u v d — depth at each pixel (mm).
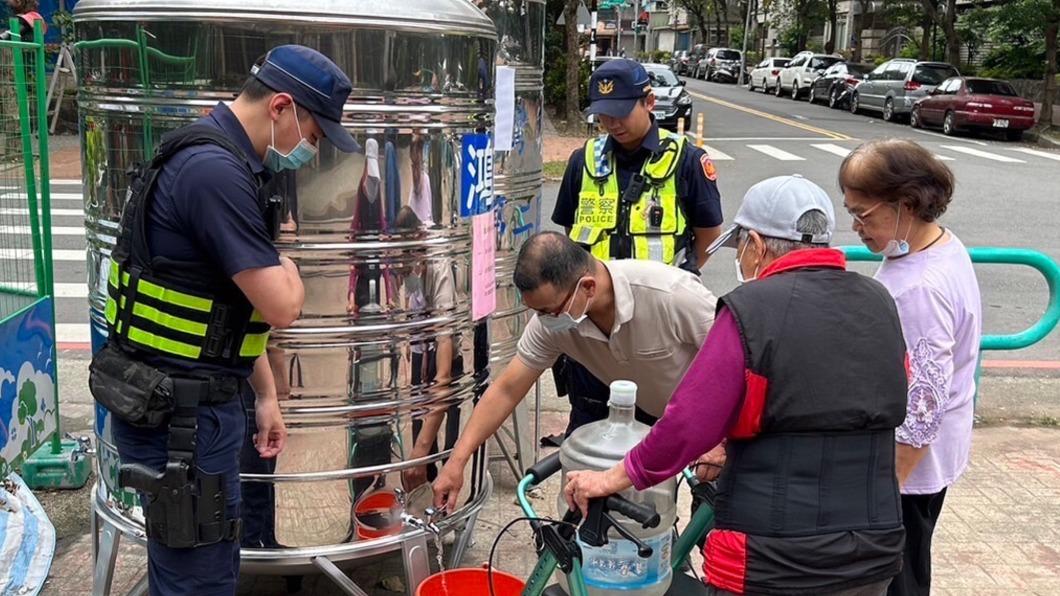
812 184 2133
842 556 1948
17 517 3734
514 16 3785
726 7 64125
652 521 2051
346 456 2848
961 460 2637
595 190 3719
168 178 2273
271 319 2320
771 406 1936
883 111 25875
